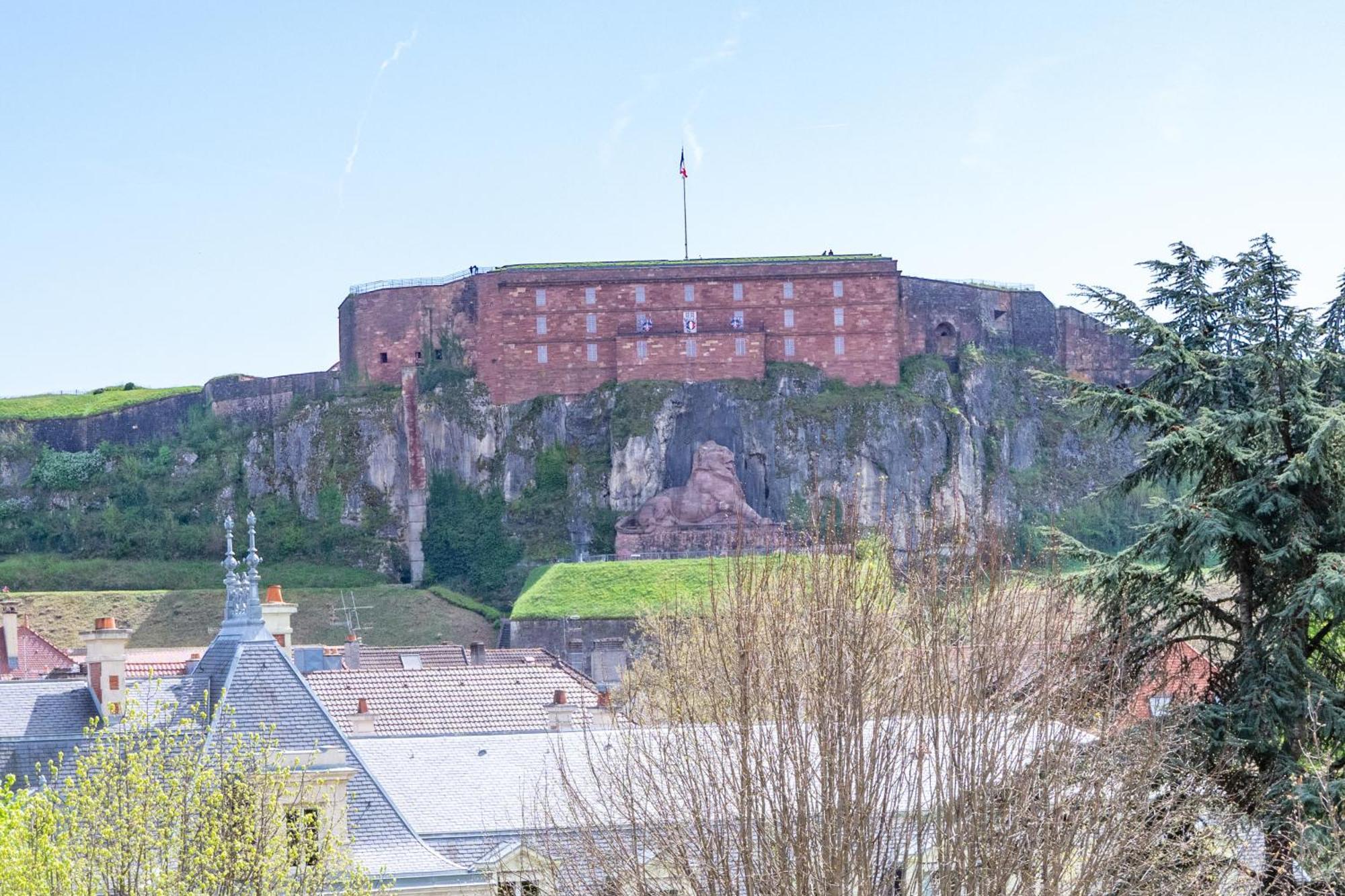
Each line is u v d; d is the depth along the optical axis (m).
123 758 86.19
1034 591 93.88
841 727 78.44
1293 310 101.19
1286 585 93.75
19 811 83.88
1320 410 93.69
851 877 77.12
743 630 82.88
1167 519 93.50
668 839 78.50
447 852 91.44
